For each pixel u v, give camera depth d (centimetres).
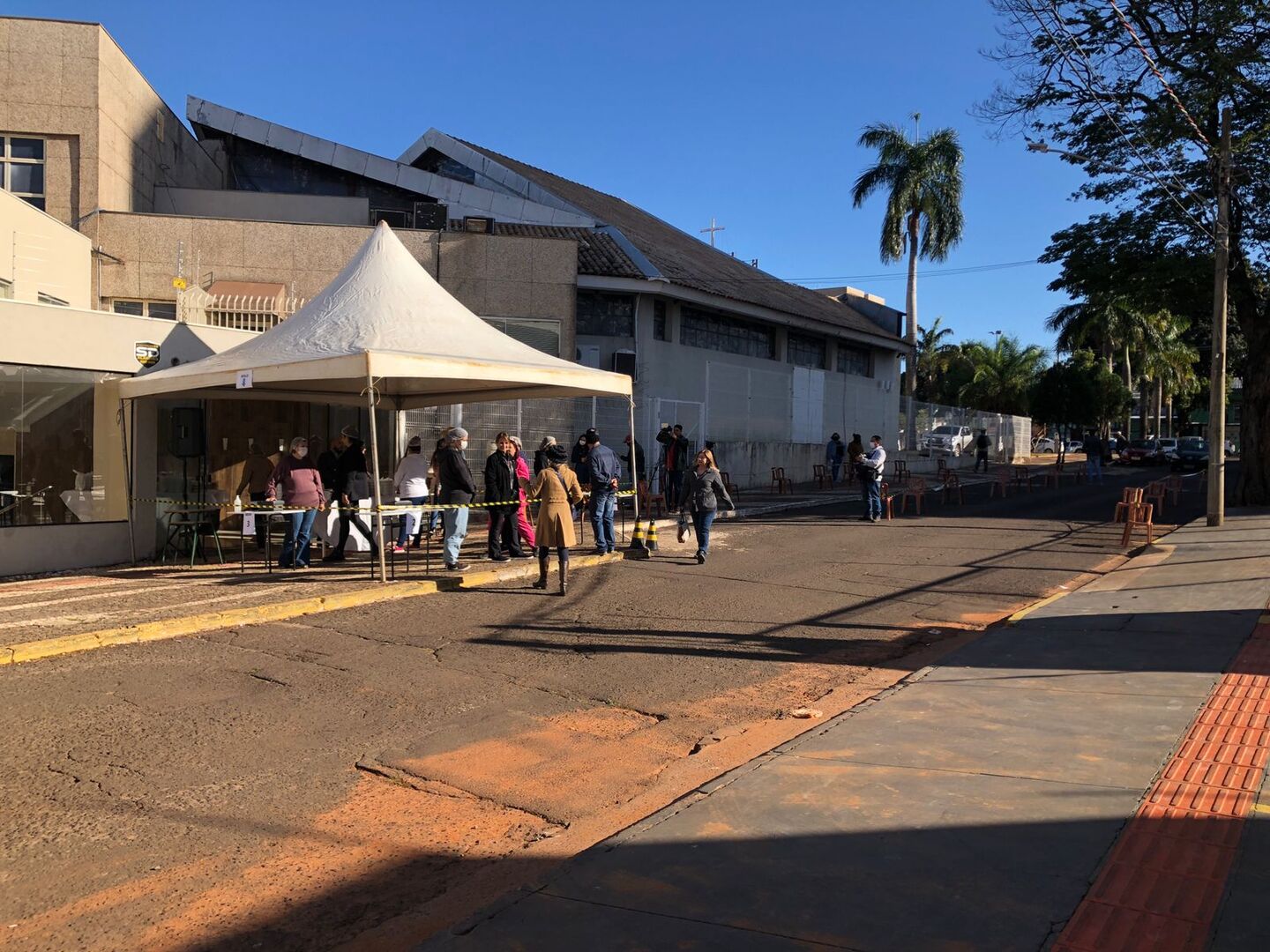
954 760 549
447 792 536
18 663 787
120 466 1346
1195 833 436
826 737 600
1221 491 1739
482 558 1385
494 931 363
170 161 2436
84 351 1289
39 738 607
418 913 395
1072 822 452
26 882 421
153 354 1373
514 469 1366
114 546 1329
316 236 2028
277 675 762
